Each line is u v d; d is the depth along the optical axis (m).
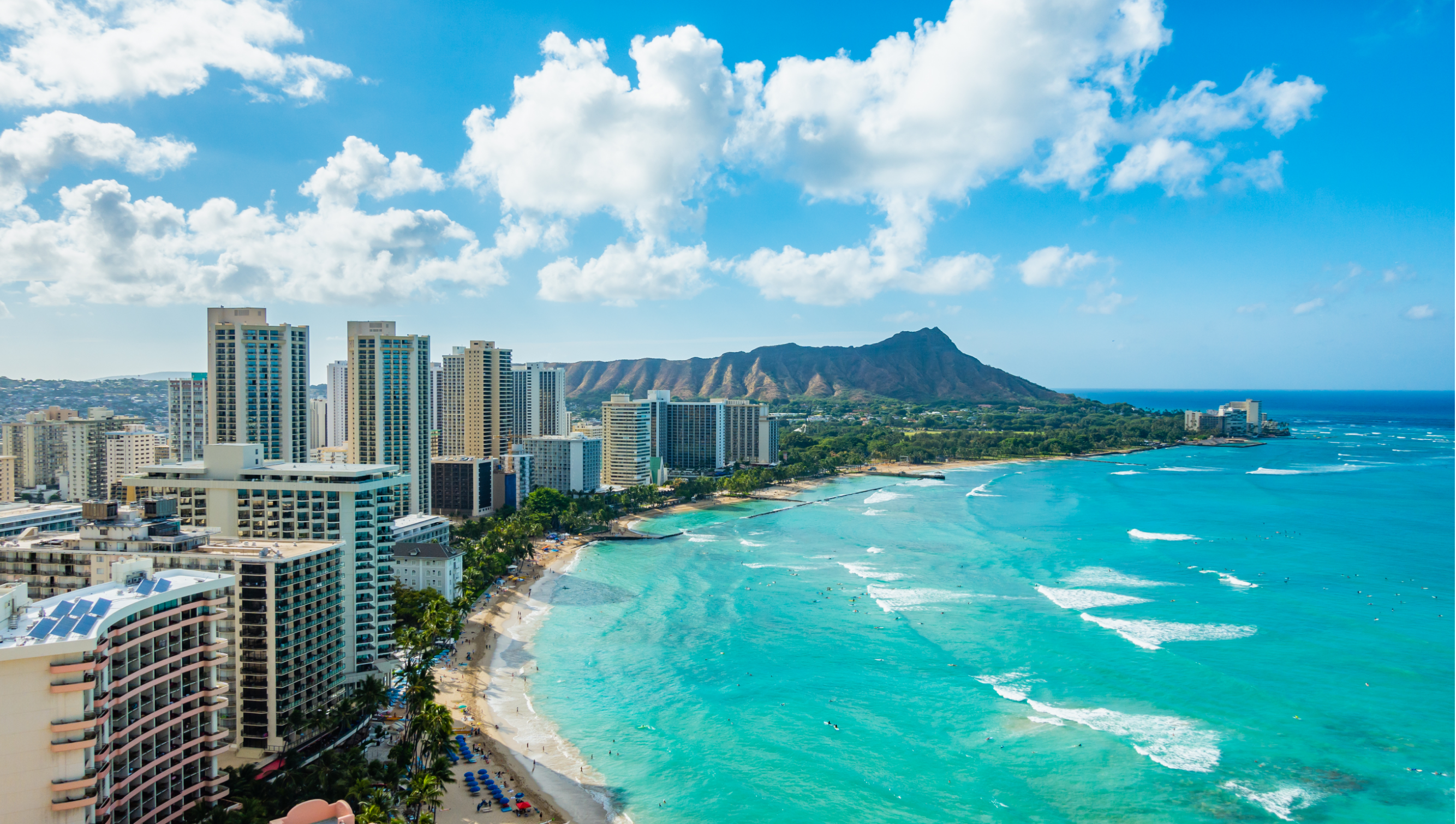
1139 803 117.81
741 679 164.62
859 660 174.00
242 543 133.62
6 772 79.19
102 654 85.50
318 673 131.25
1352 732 138.00
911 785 124.31
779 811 118.19
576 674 168.75
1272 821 113.19
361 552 148.62
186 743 99.25
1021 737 138.12
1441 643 180.25
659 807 119.50
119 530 126.25
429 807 114.69
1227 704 149.25
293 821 79.94
